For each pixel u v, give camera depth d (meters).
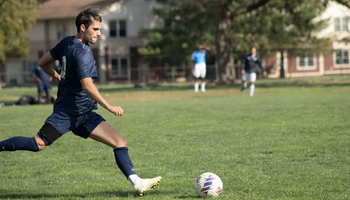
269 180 13.53
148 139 21.83
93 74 11.17
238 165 15.80
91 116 11.90
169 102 46.09
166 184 13.38
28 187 13.41
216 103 42.44
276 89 67.69
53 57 11.82
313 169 14.87
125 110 36.75
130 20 123.69
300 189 12.39
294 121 27.14
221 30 96.62
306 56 111.19
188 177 14.27
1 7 104.31
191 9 109.56
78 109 11.49
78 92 11.44
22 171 15.66
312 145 19.23
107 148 19.91
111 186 13.41
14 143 11.35
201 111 34.62
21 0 114.81
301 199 11.37
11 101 60.00
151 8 123.62
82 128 11.82
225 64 96.44
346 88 64.88
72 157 18.03
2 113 36.34
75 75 11.31
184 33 112.25
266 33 114.06
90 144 21.00
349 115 29.38
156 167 15.80
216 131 23.98
